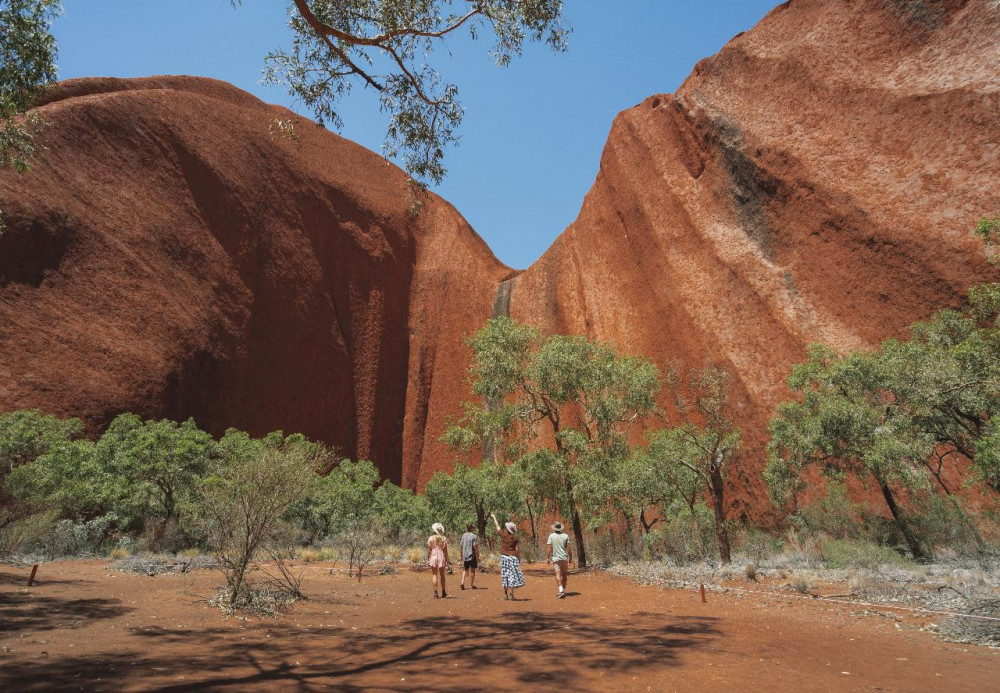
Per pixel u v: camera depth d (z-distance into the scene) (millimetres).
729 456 18359
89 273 43406
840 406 18844
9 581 11148
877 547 15109
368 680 4871
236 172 59750
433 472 61562
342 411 60469
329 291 65250
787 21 47094
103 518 24375
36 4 11172
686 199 48312
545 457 21266
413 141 10648
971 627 7273
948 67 35500
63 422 31031
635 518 23734
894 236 32906
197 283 50906
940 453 26016
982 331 17859
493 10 9430
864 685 4949
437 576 12188
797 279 37844
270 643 6523
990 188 30250
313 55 9945
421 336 71125
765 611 9344
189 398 45656
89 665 5086
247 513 9656
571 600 11258
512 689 4621
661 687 4746
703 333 40688
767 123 43812
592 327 53688
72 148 47125
